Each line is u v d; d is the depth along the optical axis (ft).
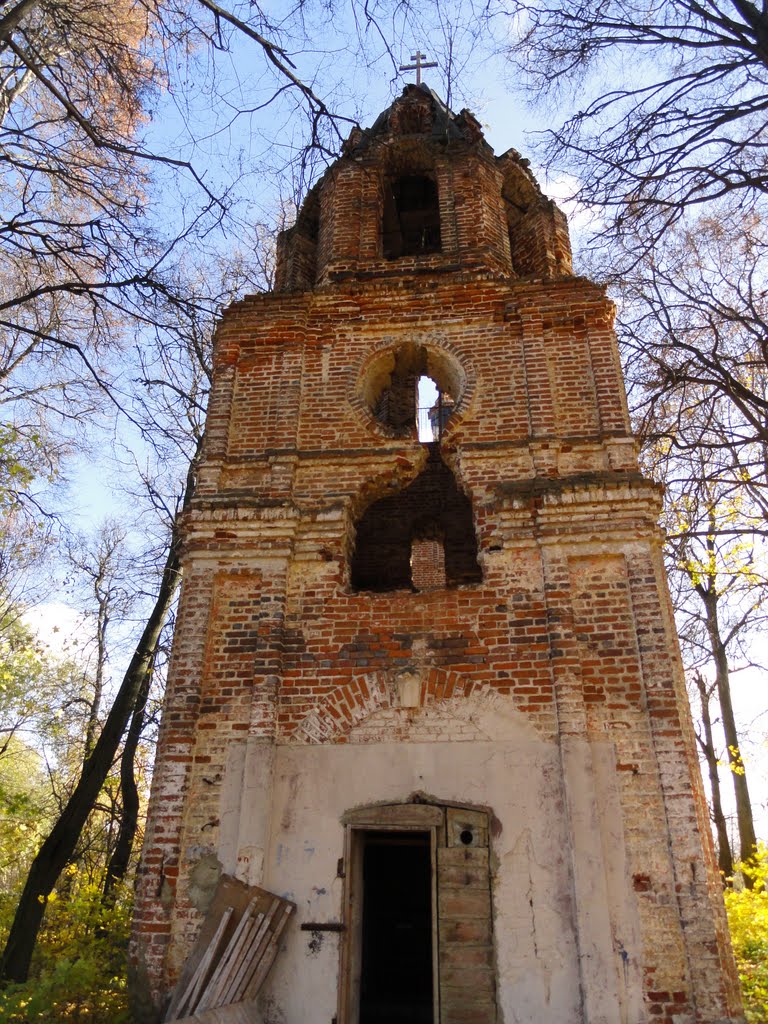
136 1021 23.61
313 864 25.61
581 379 34.22
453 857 25.20
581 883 23.76
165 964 24.27
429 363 37.63
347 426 34.73
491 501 31.45
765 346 30.76
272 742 27.40
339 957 24.26
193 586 30.63
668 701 26.21
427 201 53.01
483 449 32.78
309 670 28.86
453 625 28.94
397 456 33.30
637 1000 22.30
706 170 23.86
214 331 35.40
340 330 37.47
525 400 34.14
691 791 24.73
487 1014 23.06
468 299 37.27
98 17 32.53
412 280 38.04
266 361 36.76
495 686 27.58
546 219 46.47
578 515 29.94
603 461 32.04
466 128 49.01
